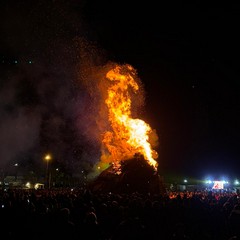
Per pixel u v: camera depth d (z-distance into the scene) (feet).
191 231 37.65
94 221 28.25
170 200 48.19
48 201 48.26
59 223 27.99
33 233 36.11
